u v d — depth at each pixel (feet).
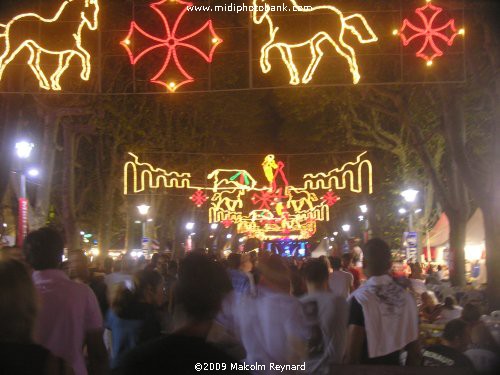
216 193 116.06
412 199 94.02
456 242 62.28
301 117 80.23
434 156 89.20
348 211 177.47
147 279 26.03
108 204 113.39
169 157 117.39
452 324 25.88
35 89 53.01
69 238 92.48
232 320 17.31
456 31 38.45
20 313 12.02
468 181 47.37
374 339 18.89
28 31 43.14
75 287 18.38
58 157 120.78
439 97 65.67
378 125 90.07
